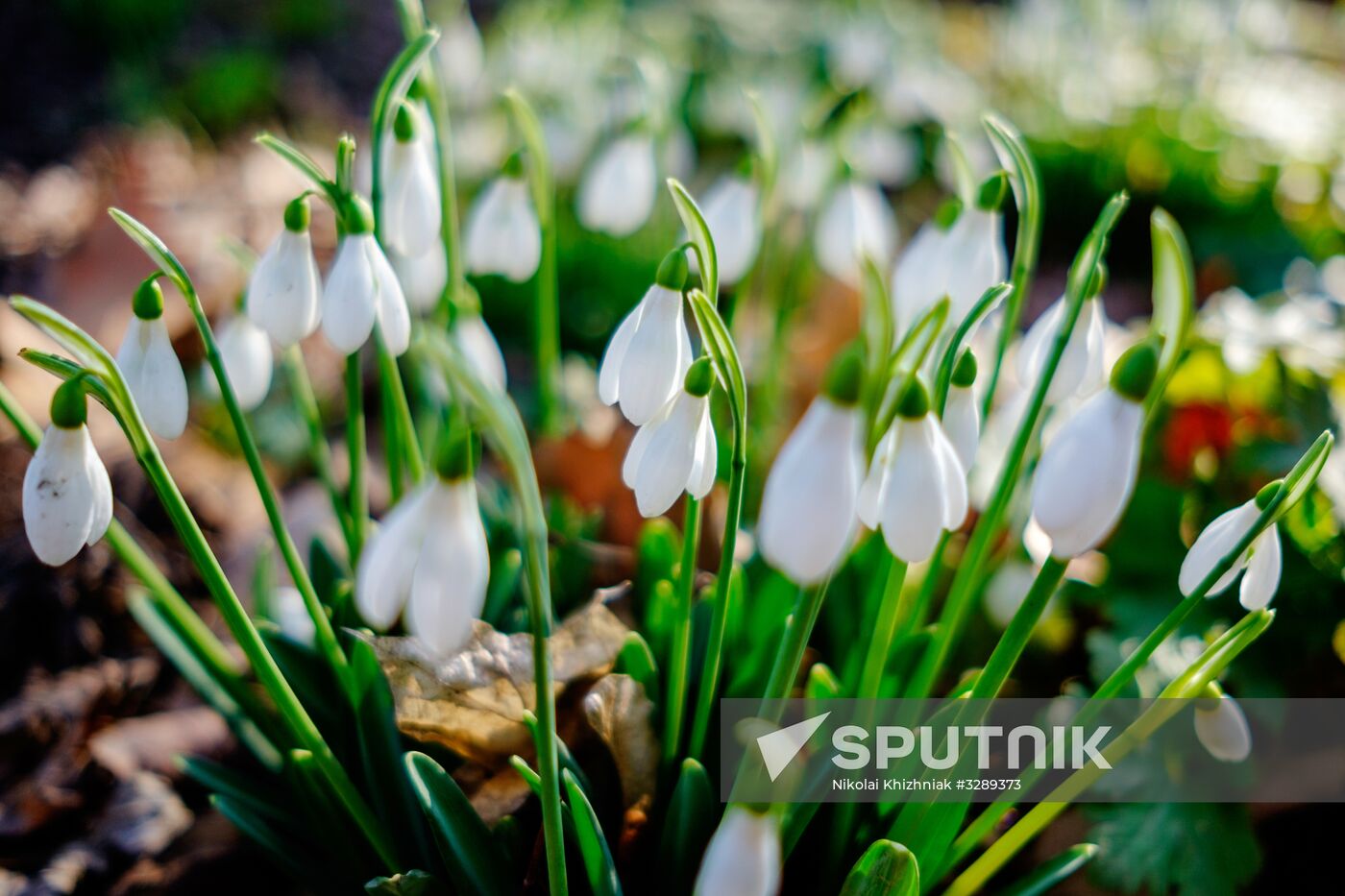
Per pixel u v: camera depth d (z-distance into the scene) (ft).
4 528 1.69
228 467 1.99
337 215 1.24
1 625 1.59
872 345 1.37
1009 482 1.27
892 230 2.73
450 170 1.42
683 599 1.27
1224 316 1.80
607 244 2.39
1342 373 1.68
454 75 2.46
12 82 3.47
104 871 1.47
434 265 1.44
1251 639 1.20
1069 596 1.57
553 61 2.44
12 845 1.48
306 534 1.86
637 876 1.34
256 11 4.18
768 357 1.83
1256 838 1.44
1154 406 1.26
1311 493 1.58
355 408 1.35
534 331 2.31
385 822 1.32
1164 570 1.56
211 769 1.39
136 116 3.31
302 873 1.34
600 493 1.66
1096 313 1.25
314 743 1.26
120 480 1.82
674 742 1.32
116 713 1.58
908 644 1.36
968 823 1.47
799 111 2.63
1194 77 3.69
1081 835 1.46
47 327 1.14
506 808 1.34
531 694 1.34
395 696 1.32
